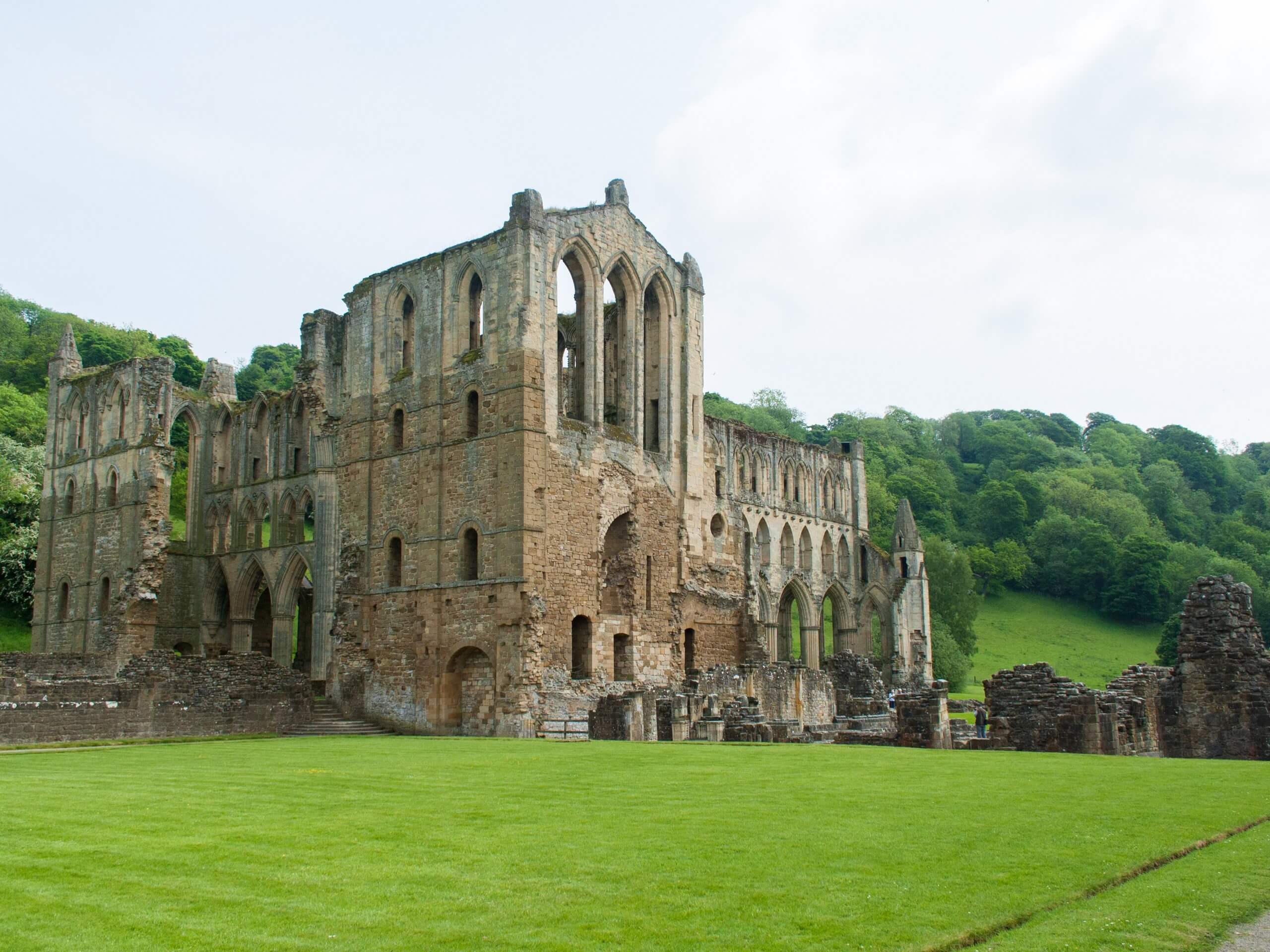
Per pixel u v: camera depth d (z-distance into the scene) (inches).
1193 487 7790.4
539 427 2095.2
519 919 476.4
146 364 2768.2
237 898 509.0
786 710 2177.7
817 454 3570.4
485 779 1011.3
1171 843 672.4
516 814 765.9
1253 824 760.3
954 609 4564.5
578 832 684.1
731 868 574.6
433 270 2272.4
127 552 2719.0
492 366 2128.4
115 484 2817.4
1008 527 6471.5
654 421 2469.2
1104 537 5900.6
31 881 545.0
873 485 5949.8
